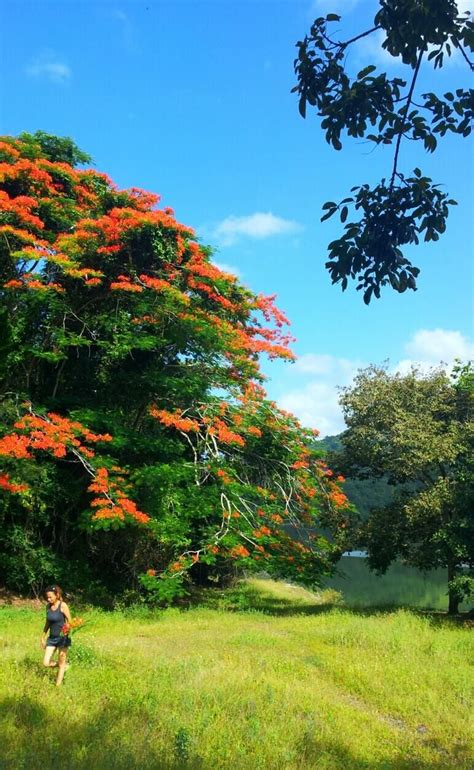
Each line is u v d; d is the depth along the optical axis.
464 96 4.36
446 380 21.11
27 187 18.56
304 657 11.96
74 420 17.56
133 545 19.58
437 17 3.98
